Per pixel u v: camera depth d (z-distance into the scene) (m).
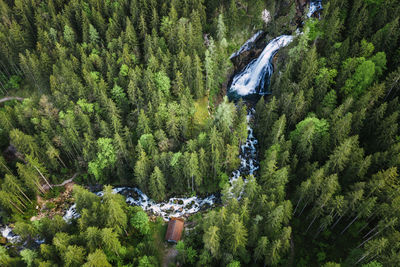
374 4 78.50
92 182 74.00
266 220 51.31
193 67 76.69
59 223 54.34
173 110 69.56
